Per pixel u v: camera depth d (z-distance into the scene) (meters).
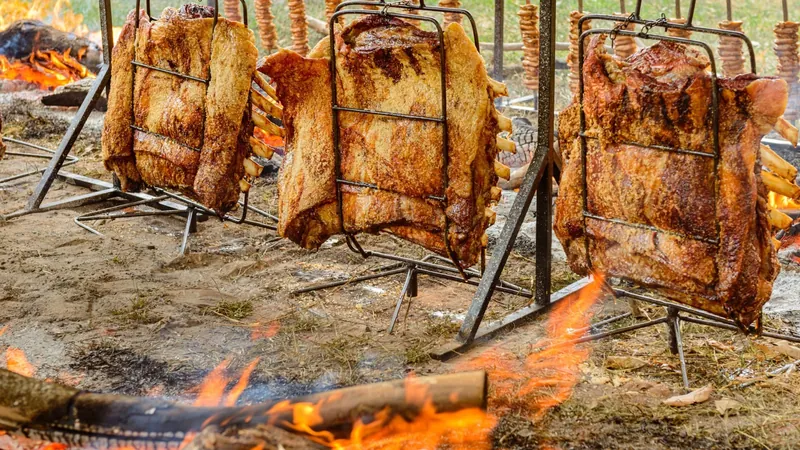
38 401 3.44
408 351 5.01
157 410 3.40
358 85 4.93
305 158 5.17
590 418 4.27
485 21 15.21
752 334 4.84
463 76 4.66
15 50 12.46
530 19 9.50
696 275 4.32
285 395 4.57
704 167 4.20
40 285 5.94
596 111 4.45
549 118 5.09
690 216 4.27
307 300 5.80
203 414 3.38
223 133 5.61
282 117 5.34
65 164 8.74
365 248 6.76
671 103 4.18
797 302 5.62
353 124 5.01
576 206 4.68
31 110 10.97
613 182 4.48
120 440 3.40
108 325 5.38
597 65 4.40
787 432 4.13
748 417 4.26
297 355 5.00
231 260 6.50
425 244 5.03
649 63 4.32
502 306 5.72
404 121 4.84
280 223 5.35
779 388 4.52
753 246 4.21
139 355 5.00
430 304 5.76
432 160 4.80
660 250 4.41
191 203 6.89
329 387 4.66
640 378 4.67
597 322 5.37
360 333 5.29
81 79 12.17
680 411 4.31
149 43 5.86
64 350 5.05
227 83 5.51
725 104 4.09
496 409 4.34
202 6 5.76
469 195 4.79
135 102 6.09
